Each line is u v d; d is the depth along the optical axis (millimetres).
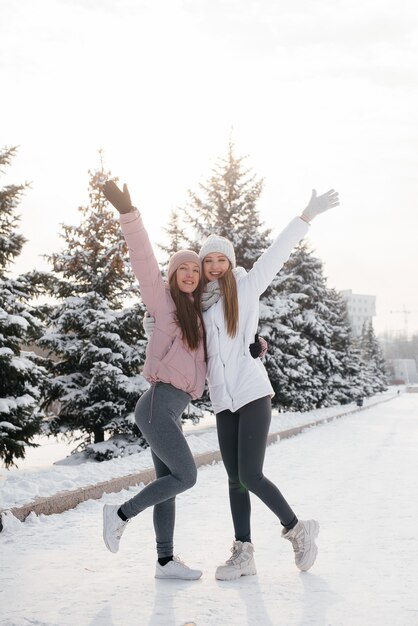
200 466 9406
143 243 3297
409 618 2711
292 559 3885
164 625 2621
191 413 16297
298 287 33250
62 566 3705
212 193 20906
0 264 12742
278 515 3512
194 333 3391
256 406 3482
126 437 15375
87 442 16000
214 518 5398
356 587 3213
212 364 3531
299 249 33938
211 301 3527
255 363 3572
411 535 4598
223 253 3578
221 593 3107
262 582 3324
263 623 2646
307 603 2934
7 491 5531
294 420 20219
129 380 14656
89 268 16109
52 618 2723
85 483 6406
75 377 15523
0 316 11719
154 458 3588
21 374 12219
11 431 12203
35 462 15367
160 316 3438
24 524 4988
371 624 2629
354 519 5285
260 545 4316
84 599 3016
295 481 7797
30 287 12734
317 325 32344
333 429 19188
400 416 28750
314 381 32281
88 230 16203
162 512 3426
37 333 12875
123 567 3686
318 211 3680
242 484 3520
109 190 3217
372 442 14117
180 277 3449
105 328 15156
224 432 3598
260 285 3656
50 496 5555
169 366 3357
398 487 7227
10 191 12375
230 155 20984
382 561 3807
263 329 20844
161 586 3248
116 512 3242
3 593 3131
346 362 40250
